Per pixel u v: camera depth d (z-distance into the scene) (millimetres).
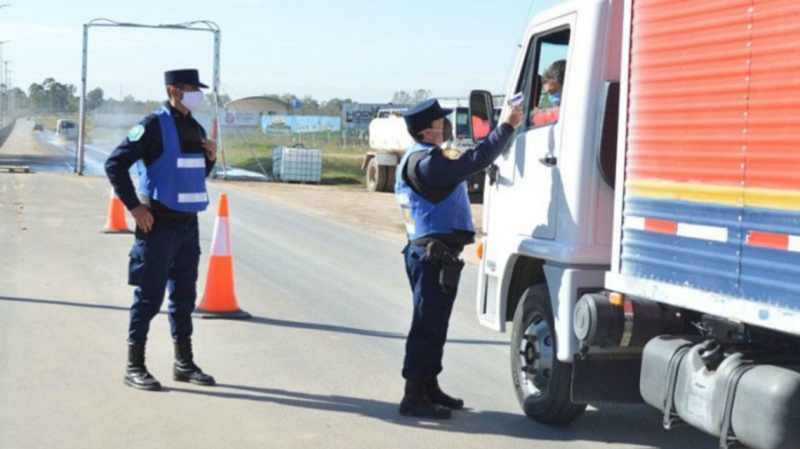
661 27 5359
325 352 8688
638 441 6441
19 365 7785
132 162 6898
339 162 48875
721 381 4965
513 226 6945
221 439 6172
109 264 13281
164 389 7258
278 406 6957
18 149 62094
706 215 4992
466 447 6195
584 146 6121
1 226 17453
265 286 12227
